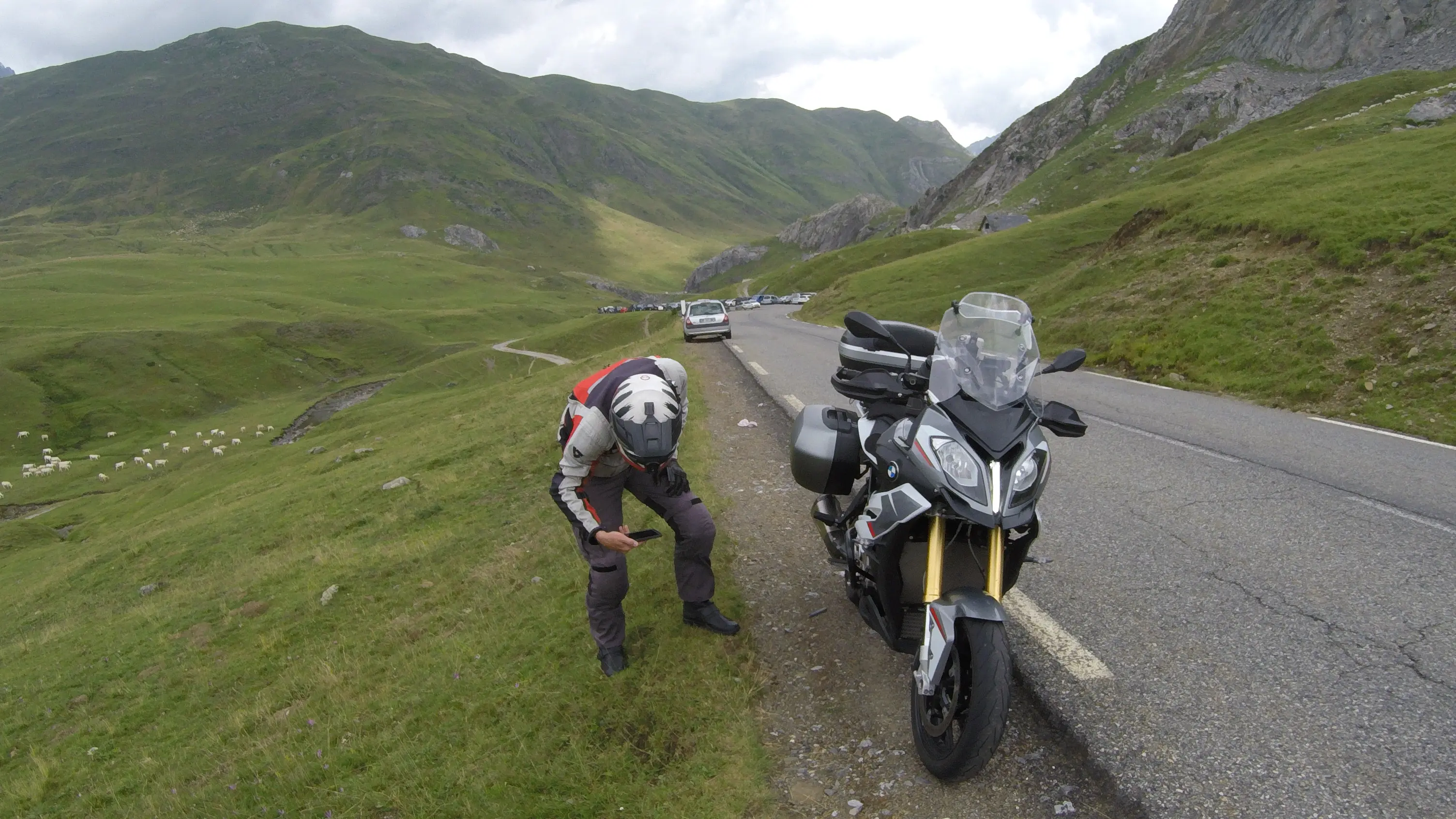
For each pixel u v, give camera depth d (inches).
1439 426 357.1
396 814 148.5
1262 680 149.6
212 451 3097.9
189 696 279.0
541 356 4303.6
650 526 266.2
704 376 669.9
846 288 2251.5
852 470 172.7
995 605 121.4
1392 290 522.6
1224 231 830.5
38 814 226.4
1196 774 124.8
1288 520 237.0
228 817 169.5
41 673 377.4
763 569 220.1
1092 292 882.8
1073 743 135.7
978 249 2223.2
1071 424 146.9
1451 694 141.4
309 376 4699.8
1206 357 553.6
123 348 4453.7
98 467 3061.0
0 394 3887.8
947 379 140.9
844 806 127.6
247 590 391.9
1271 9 5182.1
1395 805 115.1
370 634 269.9
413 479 540.4
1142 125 5088.6
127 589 554.6
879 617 147.6
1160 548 219.0
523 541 308.2
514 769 149.0
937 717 130.3
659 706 157.8
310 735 199.9
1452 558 201.6
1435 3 4480.8
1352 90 3555.6
